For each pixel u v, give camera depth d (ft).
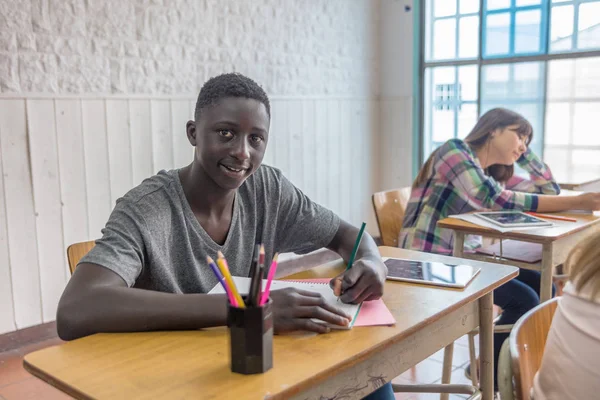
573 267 3.00
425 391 5.03
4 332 8.85
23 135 8.79
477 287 4.25
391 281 4.40
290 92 12.90
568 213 7.93
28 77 8.79
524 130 8.17
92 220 9.74
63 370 2.90
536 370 3.57
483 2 13.30
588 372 2.79
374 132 15.34
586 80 12.03
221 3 11.30
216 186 4.18
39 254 9.14
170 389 2.69
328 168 14.08
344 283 3.88
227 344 3.20
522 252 7.27
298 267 13.11
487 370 4.69
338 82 14.07
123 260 3.58
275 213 4.81
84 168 9.55
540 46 12.60
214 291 3.93
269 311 2.89
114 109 9.85
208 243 4.24
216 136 3.94
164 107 10.57
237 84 3.96
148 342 3.24
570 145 12.48
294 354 3.08
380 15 15.02
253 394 2.64
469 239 8.09
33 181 8.97
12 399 7.35
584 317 2.87
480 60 13.52
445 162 7.99
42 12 8.85
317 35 13.38
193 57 10.94
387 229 8.67
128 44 9.94
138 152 10.26
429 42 14.37
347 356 3.05
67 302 3.34
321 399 3.12
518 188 9.21
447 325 4.19
